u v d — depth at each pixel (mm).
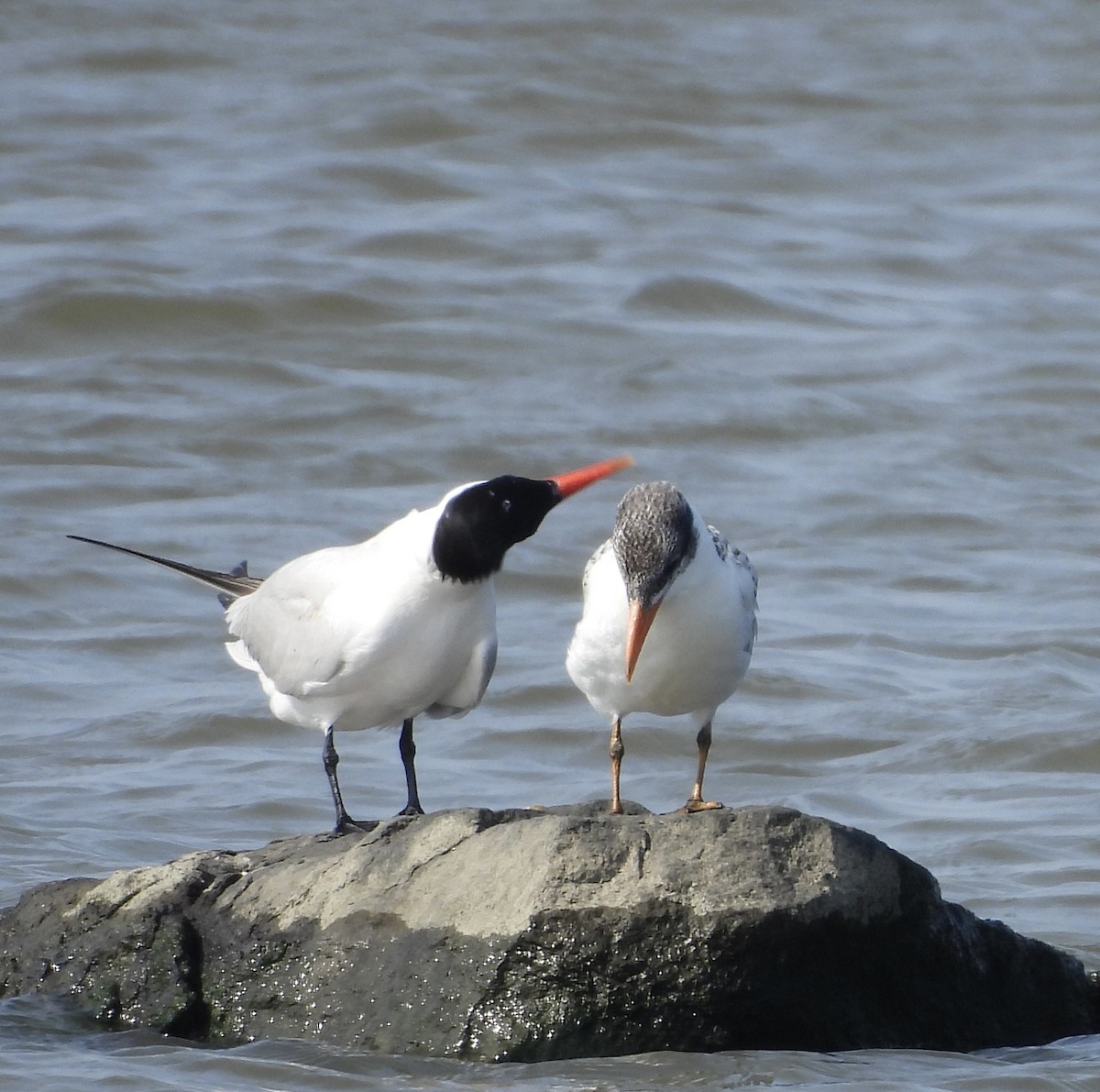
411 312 25078
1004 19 38938
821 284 27094
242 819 12281
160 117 32719
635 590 8547
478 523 8492
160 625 16562
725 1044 8070
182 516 19078
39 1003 8688
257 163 30719
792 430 21875
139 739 13977
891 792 13133
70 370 22922
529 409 22203
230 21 36812
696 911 7965
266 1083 7895
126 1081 7906
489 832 8398
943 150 33156
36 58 34812
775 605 17281
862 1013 8312
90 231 27422
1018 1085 7984
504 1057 8031
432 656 8688
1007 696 14906
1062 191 31312
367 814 12445
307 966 8445
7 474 19984
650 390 22844
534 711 14812
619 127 33219
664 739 14180
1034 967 8922
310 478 20281
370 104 33188
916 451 21453
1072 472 21062
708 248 28156
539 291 25984
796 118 34125
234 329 24297
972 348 24688
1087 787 13117
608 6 38719
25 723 14242
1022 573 18203
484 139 32250
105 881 9000
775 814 8172
